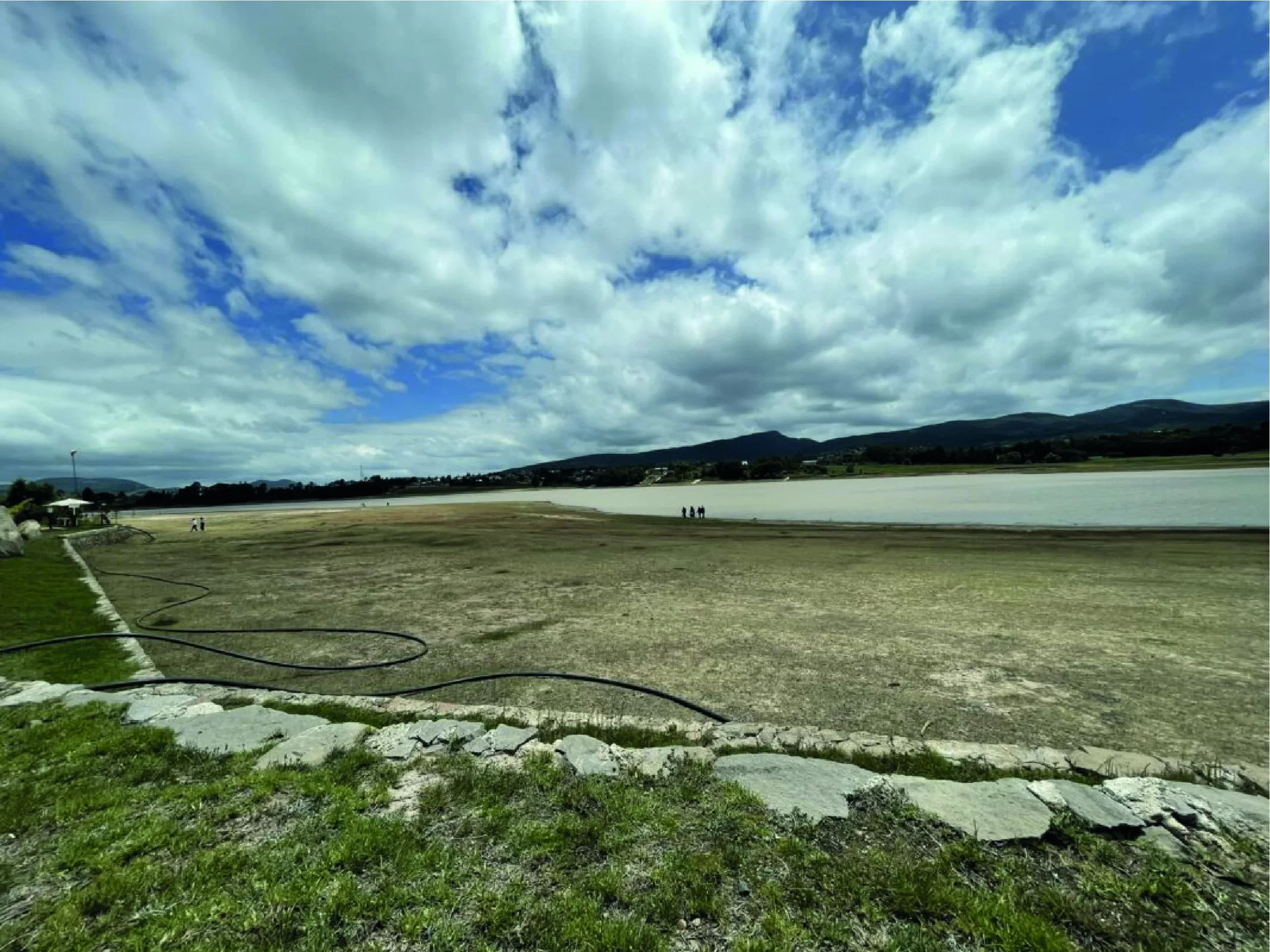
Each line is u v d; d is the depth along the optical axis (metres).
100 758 4.16
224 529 35.38
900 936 2.38
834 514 37.41
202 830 3.13
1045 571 13.41
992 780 3.87
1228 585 11.31
